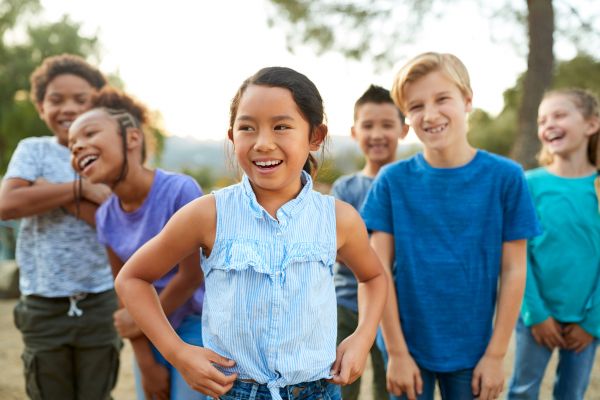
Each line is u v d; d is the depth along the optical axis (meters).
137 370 2.18
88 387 2.61
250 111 1.43
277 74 1.46
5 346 4.77
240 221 1.50
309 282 1.48
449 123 2.07
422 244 2.11
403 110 2.21
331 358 1.52
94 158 2.04
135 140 2.11
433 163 2.14
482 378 2.00
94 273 2.56
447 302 2.07
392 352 2.09
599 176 2.65
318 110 1.51
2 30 20.06
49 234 2.52
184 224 1.50
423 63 2.08
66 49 20.14
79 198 2.46
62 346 2.54
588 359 2.55
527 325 2.55
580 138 2.65
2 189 2.49
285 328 1.45
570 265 2.54
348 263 1.70
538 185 2.69
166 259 1.53
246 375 1.46
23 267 2.56
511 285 2.04
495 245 2.06
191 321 2.09
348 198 2.97
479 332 2.06
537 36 6.87
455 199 2.09
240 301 1.45
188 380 1.47
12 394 3.66
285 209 1.50
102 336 2.60
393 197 2.17
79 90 2.63
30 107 19.41
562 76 9.04
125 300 1.51
